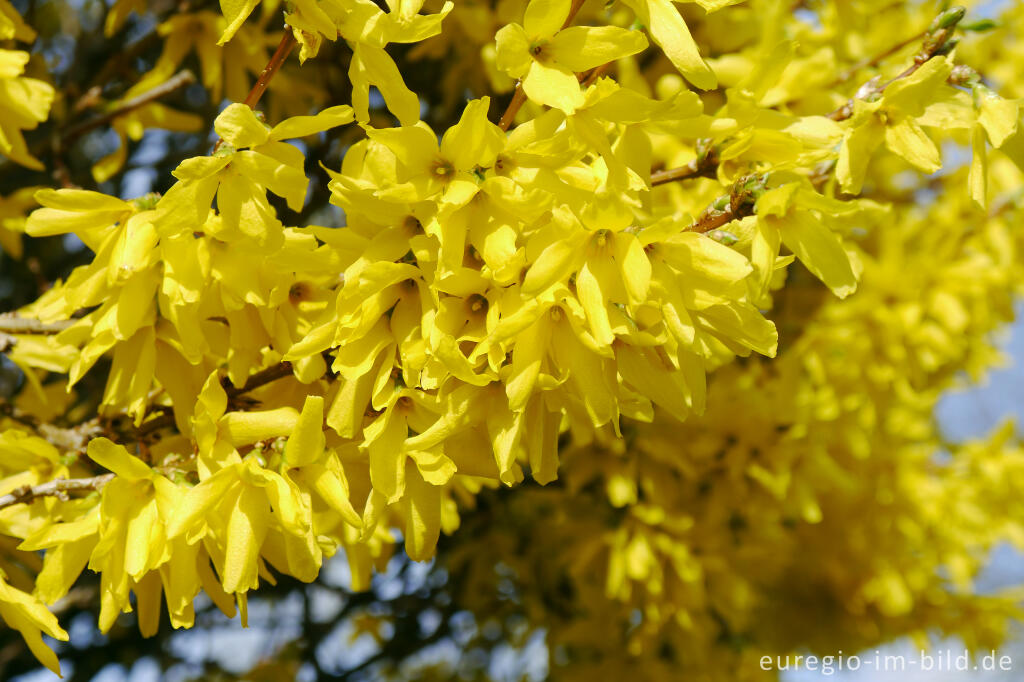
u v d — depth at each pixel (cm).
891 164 65
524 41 37
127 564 38
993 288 62
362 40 37
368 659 82
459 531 71
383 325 39
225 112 37
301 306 40
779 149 40
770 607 77
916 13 54
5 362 64
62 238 70
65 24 71
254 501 38
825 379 61
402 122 38
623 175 37
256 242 38
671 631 63
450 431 38
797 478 56
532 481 63
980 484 71
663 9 38
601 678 68
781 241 39
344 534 44
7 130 45
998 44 61
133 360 41
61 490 39
